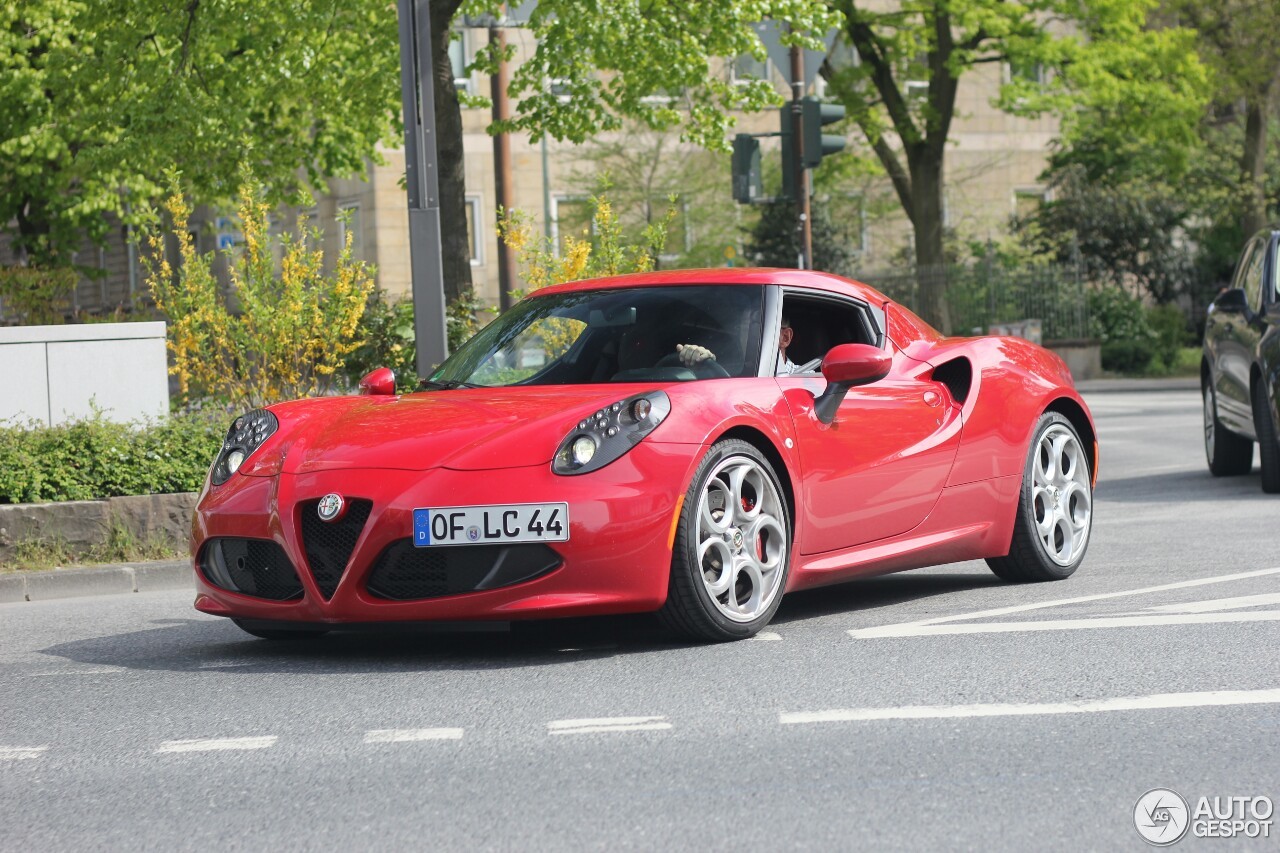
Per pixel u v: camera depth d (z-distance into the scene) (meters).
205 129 17.23
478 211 34.97
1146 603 6.49
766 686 5.07
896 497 6.67
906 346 7.07
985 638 5.79
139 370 11.62
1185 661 5.27
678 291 6.69
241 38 18.25
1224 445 12.55
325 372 11.37
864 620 6.36
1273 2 33.62
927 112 30.27
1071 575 7.59
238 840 3.62
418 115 10.09
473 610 5.48
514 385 6.46
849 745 4.29
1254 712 4.53
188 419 10.18
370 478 5.62
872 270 41.62
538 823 3.65
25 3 21.28
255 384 11.31
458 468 5.56
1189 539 8.75
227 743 4.57
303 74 17.75
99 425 9.71
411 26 10.08
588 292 6.91
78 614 7.73
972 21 27.73
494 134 18.14
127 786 4.14
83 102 19.23
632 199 34.72
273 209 19.47
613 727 4.57
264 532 5.76
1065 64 29.27
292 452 5.95
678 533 5.67
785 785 3.91
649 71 17.34
